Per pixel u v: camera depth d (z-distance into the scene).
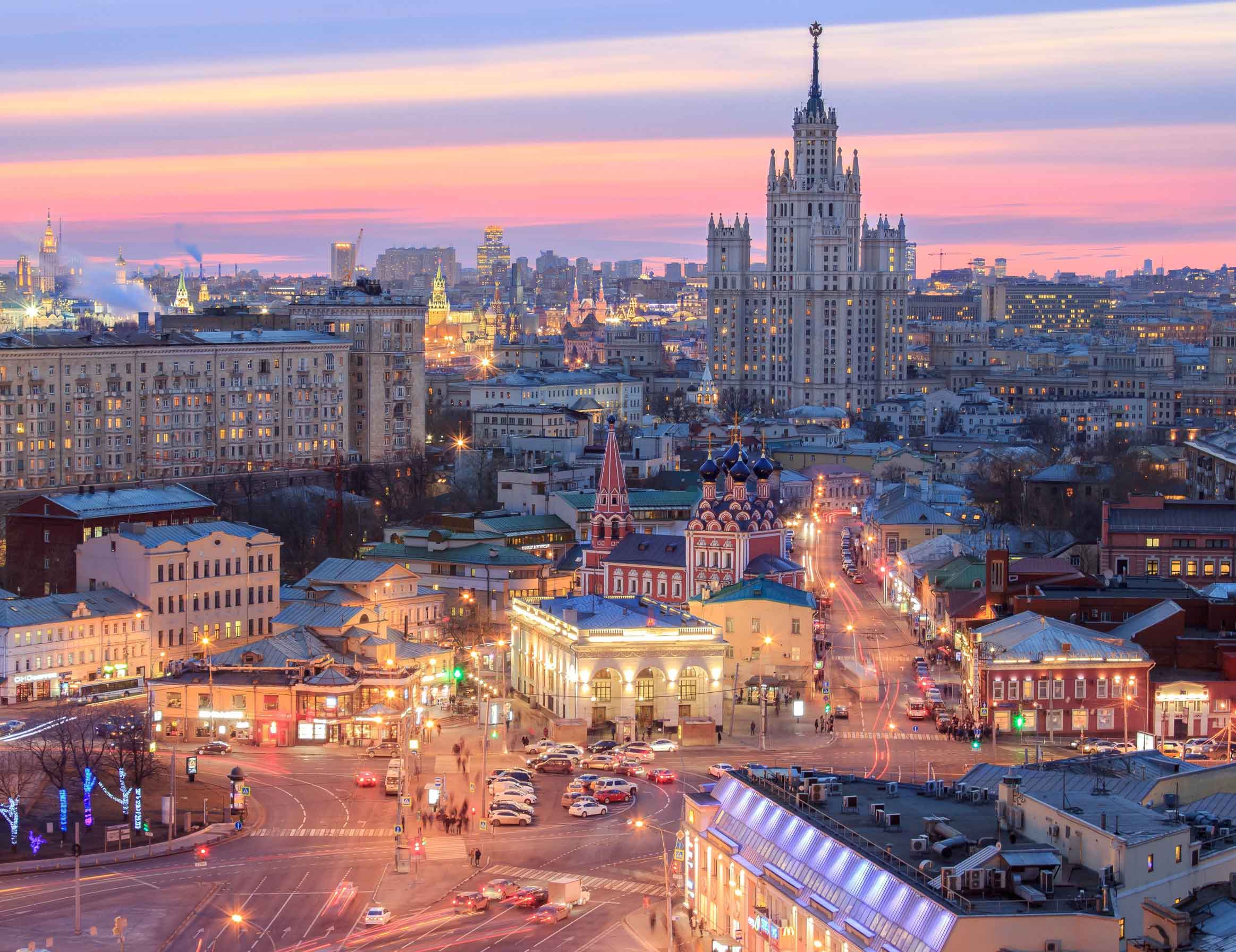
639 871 189.00
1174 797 159.88
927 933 132.50
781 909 153.12
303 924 173.00
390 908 177.62
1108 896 134.62
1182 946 134.88
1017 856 139.62
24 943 167.00
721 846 167.12
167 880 186.38
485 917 174.75
